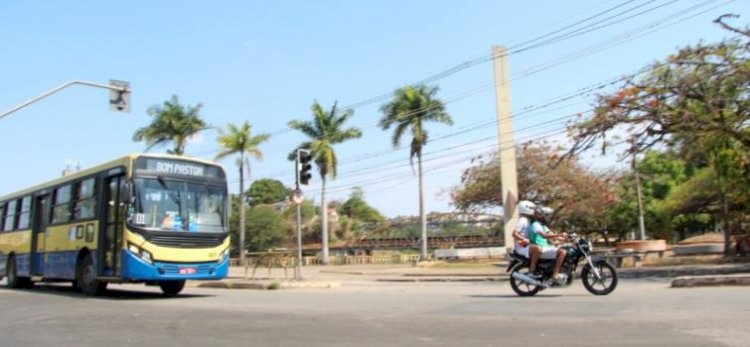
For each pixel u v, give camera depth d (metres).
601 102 23.72
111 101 22.55
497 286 19.00
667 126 22.92
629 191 52.06
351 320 9.95
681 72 22.39
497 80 32.19
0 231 24.12
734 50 21.67
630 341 7.23
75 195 18.77
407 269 34.56
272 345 8.02
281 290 18.97
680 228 57.25
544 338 7.66
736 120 22.28
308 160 21.70
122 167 16.38
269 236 65.56
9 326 10.66
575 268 12.84
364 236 70.12
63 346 8.45
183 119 46.41
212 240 16.69
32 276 21.02
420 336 8.21
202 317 11.05
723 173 26.95
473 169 43.31
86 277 17.70
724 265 23.06
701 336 7.34
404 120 44.88
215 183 17.30
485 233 68.12
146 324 10.38
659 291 12.88
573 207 40.75
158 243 15.75
